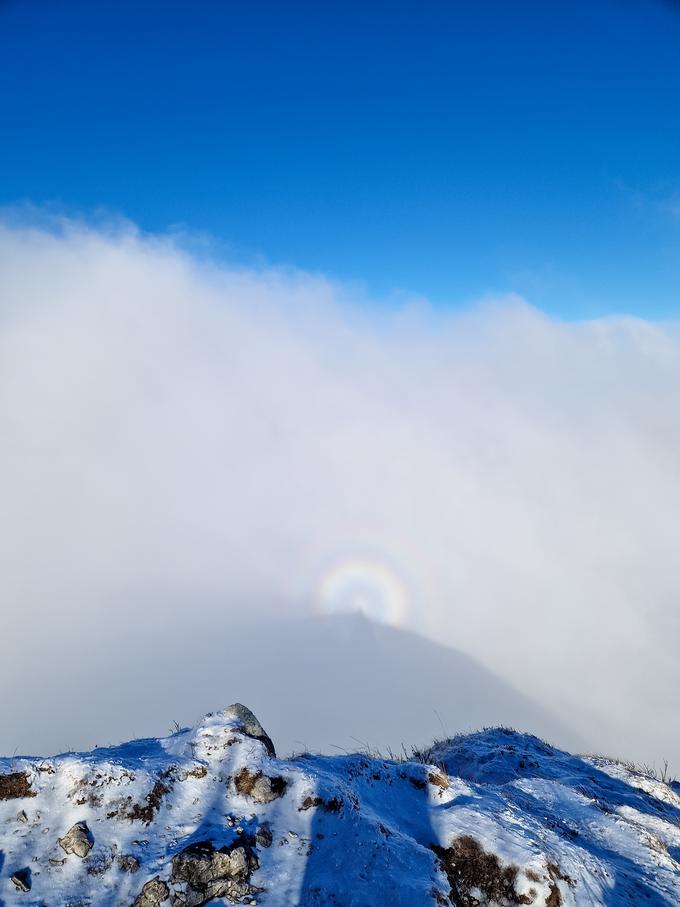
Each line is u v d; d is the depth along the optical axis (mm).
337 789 6527
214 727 7340
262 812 6117
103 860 5215
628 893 6422
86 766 5879
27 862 5055
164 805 5902
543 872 5980
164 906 4918
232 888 5188
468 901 5793
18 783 5566
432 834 6582
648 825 8617
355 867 5680
